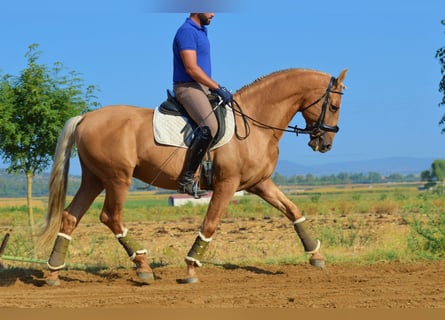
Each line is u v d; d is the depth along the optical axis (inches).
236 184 424.2
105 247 634.2
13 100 599.2
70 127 426.3
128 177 418.3
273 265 487.2
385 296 374.6
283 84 436.5
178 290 409.1
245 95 434.9
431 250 514.9
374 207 1315.2
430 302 357.7
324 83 440.1
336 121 445.4
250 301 370.6
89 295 399.5
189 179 414.0
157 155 414.9
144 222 1188.5
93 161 418.3
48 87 605.3
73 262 539.8
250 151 422.9
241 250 606.9
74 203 435.5
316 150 446.9
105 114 421.7
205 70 424.5
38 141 608.1
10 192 4343.0
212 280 438.9
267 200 466.3
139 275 433.4
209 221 424.8
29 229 609.9
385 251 516.7
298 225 465.4
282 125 437.4
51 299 388.2
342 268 470.9
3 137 599.8
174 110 420.8
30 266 506.0
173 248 670.5
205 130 407.8
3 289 420.8
